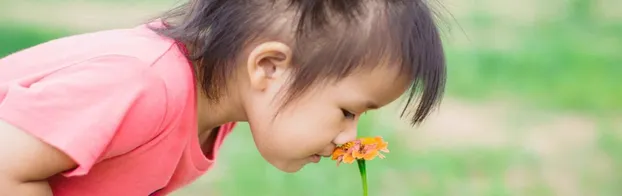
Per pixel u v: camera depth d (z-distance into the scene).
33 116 1.95
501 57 4.93
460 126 3.56
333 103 2.02
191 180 2.16
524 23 6.10
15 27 5.39
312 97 2.02
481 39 5.49
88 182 2.04
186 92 2.02
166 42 2.04
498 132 3.52
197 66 2.05
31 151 1.95
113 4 6.68
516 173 3.06
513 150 3.27
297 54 2.01
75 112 1.96
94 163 1.97
